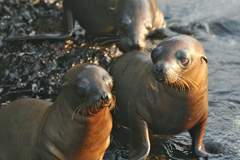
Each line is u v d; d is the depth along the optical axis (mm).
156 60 21125
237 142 23594
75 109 19109
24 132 20250
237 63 30219
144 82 22453
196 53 21234
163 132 23047
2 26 31672
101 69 19344
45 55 29266
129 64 23547
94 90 18672
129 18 28047
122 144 23641
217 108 25922
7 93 27359
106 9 30078
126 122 23797
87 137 19391
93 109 18703
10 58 29062
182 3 36875
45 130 19781
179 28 33406
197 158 22781
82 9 30703
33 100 21062
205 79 21844
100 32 30953
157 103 22047
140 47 27312
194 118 22328
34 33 31328
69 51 29547
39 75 28172
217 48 31844
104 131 19578
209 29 33781
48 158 19734
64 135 19484
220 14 35438
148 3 29078
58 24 32406
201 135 23031
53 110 19797
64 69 28531
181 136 24203
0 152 20656
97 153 20062
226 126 24641
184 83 21234
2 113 21031
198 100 21875
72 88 19062
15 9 33250
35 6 34062
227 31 33812
